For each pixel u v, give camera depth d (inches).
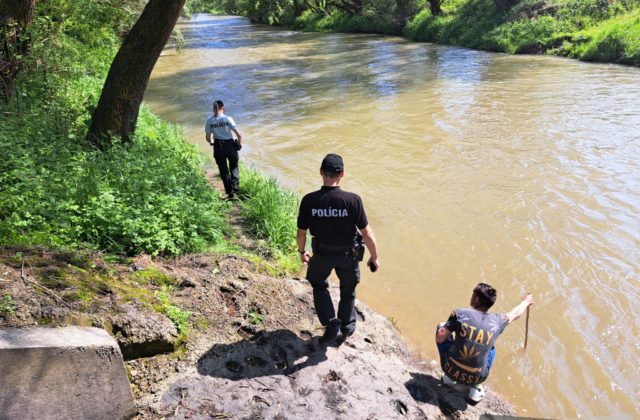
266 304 199.2
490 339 160.2
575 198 310.3
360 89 677.9
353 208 162.2
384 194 332.2
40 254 169.8
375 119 520.7
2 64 334.6
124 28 721.6
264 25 1962.4
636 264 238.5
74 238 203.0
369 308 215.3
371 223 293.3
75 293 155.0
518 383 174.9
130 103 323.6
